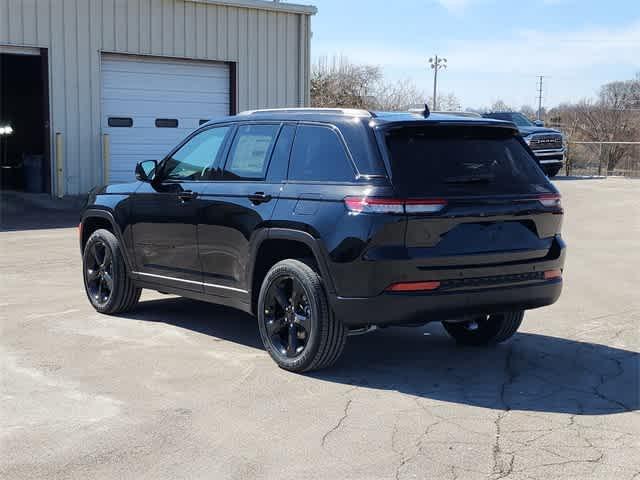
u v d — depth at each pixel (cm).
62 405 542
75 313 813
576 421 520
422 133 595
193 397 560
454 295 573
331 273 580
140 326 762
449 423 514
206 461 455
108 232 810
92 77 1908
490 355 678
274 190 632
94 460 455
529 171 625
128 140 1989
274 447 475
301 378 606
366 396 566
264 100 2220
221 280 687
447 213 567
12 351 670
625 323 791
